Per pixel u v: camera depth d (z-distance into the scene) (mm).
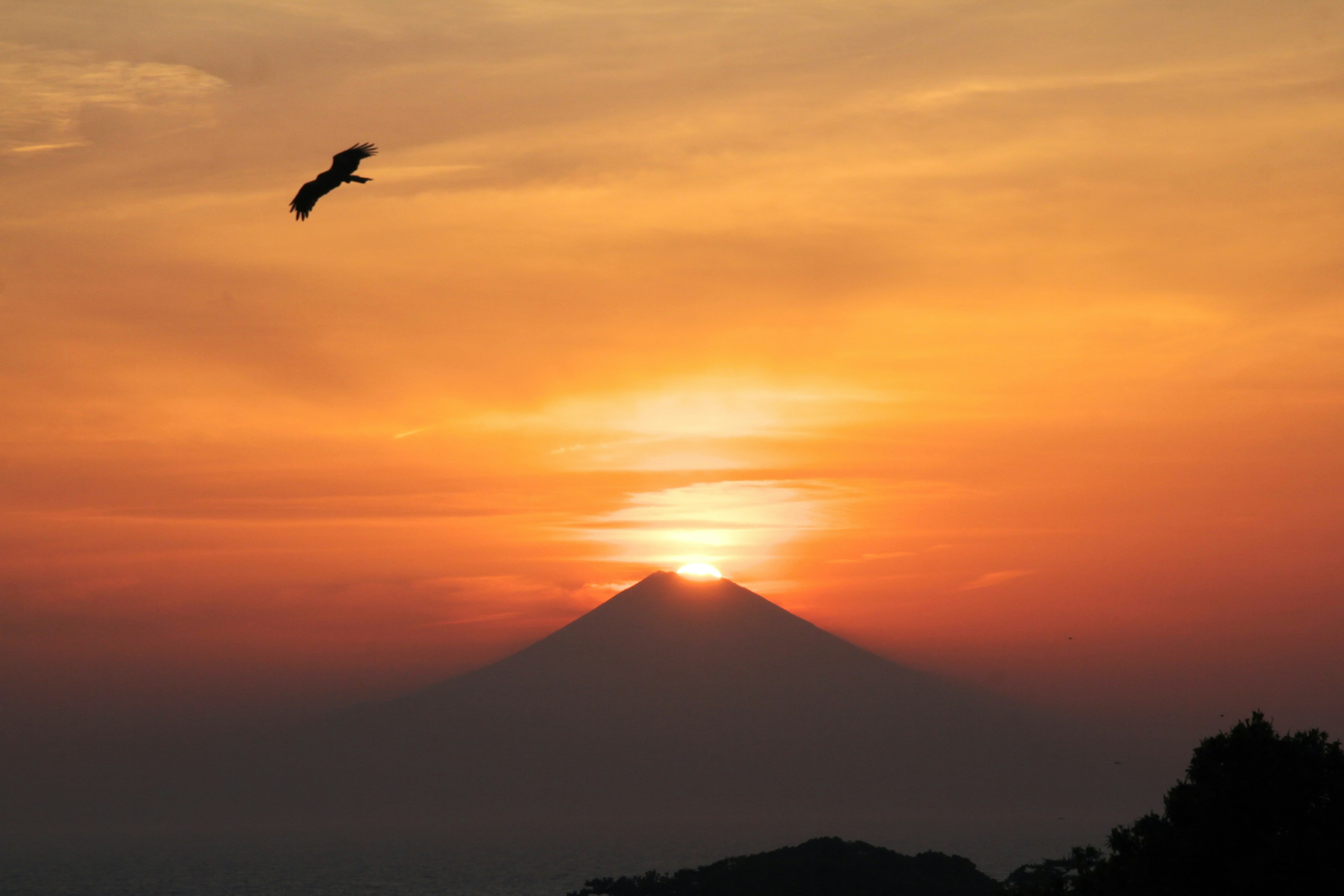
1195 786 124812
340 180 58625
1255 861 116375
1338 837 115000
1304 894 114250
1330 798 119000
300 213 58375
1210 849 119250
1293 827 118062
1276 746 123062
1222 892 118000
